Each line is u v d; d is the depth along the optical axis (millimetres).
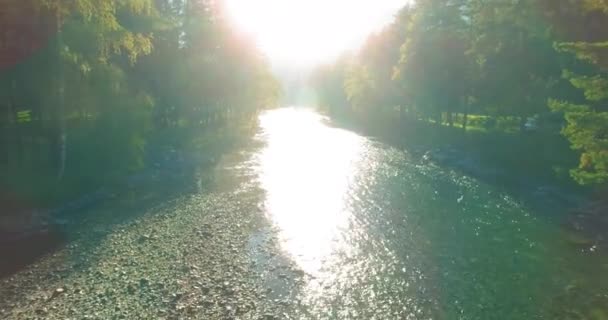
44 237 23172
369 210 29250
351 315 15773
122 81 34000
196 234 24188
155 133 53906
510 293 17547
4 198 25609
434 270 19719
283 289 17734
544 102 39750
